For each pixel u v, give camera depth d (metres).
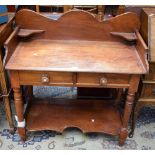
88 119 1.73
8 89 1.58
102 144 1.71
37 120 1.71
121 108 1.86
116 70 1.26
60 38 1.53
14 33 1.40
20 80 1.34
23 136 1.66
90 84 1.35
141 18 1.58
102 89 1.94
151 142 1.74
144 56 1.28
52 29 1.50
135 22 1.46
